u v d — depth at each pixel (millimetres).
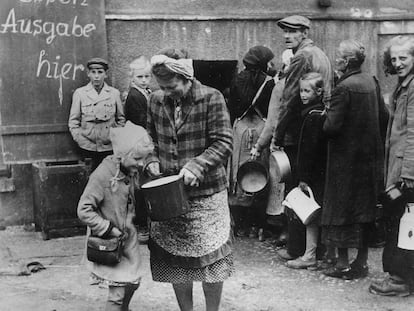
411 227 4785
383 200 4969
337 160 5156
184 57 3881
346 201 5141
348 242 5199
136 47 7023
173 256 3986
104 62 6516
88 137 6562
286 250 6008
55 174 6449
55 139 6648
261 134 6211
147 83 6512
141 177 4148
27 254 6012
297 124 5746
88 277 5387
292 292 5086
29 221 6980
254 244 6418
